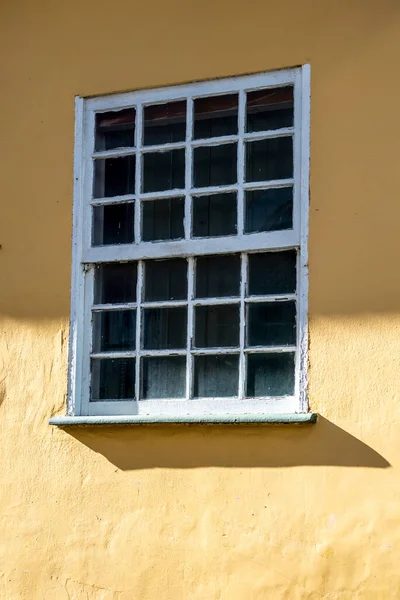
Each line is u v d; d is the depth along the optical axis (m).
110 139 8.73
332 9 8.16
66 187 8.69
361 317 7.63
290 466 7.55
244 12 8.41
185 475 7.80
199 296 8.20
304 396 7.64
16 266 8.68
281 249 8.01
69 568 7.97
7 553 8.15
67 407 8.30
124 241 8.51
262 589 7.44
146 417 7.89
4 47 9.09
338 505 7.38
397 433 7.36
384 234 7.68
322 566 7.33
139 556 7.80
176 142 8.52
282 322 7.93
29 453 8.29
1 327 8.62
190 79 8.47
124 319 8.38
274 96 8.30
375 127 7.86
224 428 7.77
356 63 8.01
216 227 8.27
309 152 7.99
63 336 8.45
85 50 8.85
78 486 8.09
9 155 8.88
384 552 7.21
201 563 7.62
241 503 7.61
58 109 8.84
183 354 8.13
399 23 7.97
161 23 8.66
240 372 7.93
